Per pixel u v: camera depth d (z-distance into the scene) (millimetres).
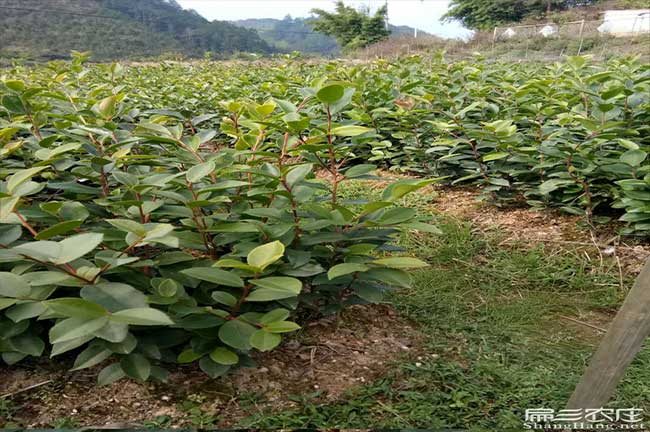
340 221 2379
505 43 24984
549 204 4141
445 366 2355
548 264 3457
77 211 2316
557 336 2723
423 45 24938
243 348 1967
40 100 4977
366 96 5453
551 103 4707
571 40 23562
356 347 2529
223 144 5934
